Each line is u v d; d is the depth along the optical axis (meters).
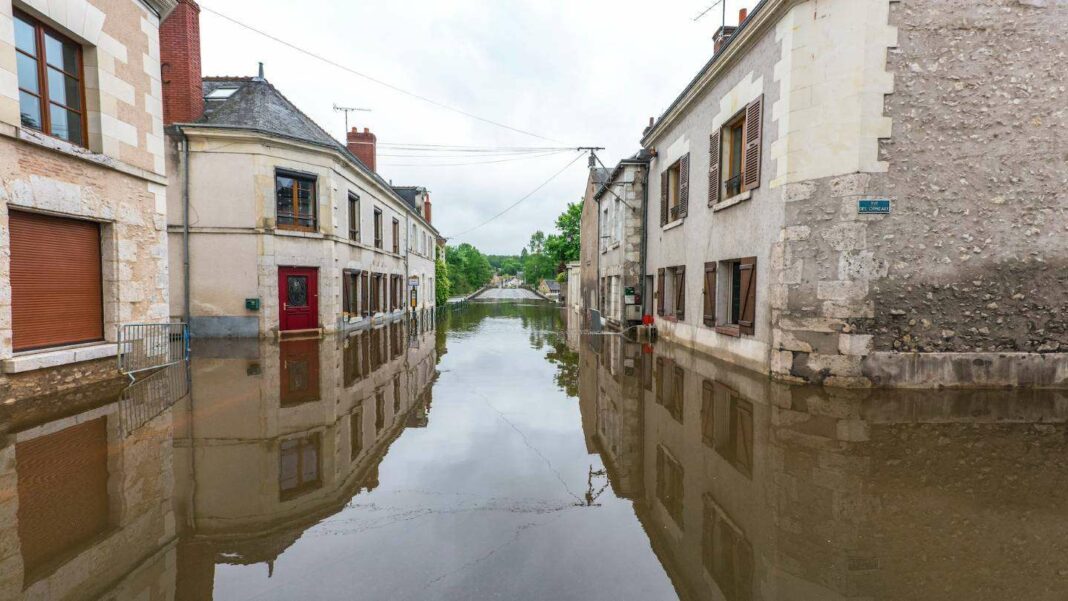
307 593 2.23
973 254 6.07
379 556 2.55
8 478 3.47
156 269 7.70
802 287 6.44
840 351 6.20
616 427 4.83
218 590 2.25
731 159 8.57
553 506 3.14
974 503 3.09
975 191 6.05
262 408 5.42
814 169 6.32
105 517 2.94
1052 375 6.11
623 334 13.39
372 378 7.21
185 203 12.10
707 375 7.23
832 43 6.17
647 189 13.64
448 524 2.90
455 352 10.01
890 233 6.09
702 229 9.38
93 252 6.73
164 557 2.52
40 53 5.96
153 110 7.61
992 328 6.11
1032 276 6.06
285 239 12.77
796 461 3.81
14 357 5.47
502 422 5.00
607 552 2.61
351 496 3.26
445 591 2.26
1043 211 6.04
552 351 10.15
